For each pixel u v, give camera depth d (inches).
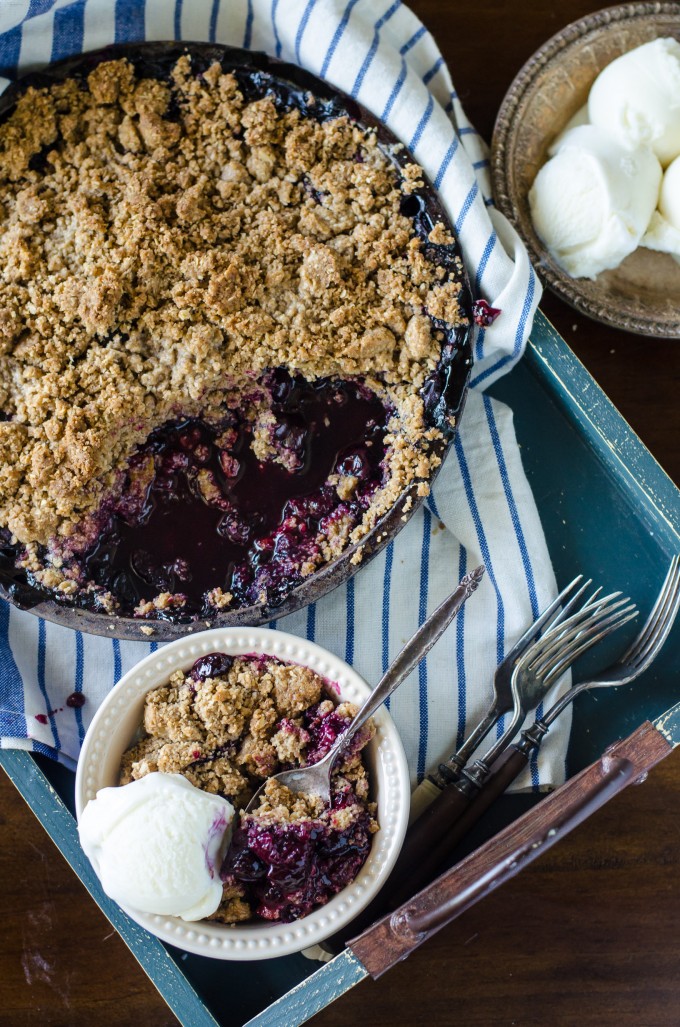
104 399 28.6
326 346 29.1
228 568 29.3
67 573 28.6
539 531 31.1
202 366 28.9
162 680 28.2
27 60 30.0
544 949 31.1
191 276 29.0
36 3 28.9
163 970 28.4
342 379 29.8
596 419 30.6
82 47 30.3
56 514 28.4
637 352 32.3
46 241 29.0
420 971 30.9
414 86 29.8
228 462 29.8
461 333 29.3
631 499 31.4
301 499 29.7
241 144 29.6
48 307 28.6
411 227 29.6
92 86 29.2
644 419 32.3
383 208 29.7
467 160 29.7
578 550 31.6
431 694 30.8
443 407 29.3
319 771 27.7
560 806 27.0
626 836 31.3
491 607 31.1
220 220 29.3
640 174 31.2
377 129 29.7
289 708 28.1
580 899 31.2
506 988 31.0
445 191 29.9
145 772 27.6
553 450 31.8
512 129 31.3
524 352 31.1
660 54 31.0
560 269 31.6
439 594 31.2
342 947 29.1
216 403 29.6
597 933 31.2
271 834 26.7
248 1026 27.6
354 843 27.5
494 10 32.6
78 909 30.6
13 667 30.0
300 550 29.3
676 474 32.2
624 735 31.1
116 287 28.5
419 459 29.2
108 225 29.0
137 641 29.4
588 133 31.3
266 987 29.8
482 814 29.4
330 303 29.3
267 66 29.5
